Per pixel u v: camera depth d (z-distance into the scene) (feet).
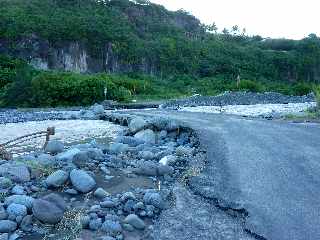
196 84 167.32
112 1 229.04
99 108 80.28
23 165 26.63
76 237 19.53
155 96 127.54
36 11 176.65
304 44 268.00
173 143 45.62
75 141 50.39
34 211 20.66
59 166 27.89
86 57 169.48
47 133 41.60
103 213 21.89
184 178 28.66
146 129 51.70
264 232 20.21
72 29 168.35
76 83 107.76
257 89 152.35
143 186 26.99
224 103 107.45
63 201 21.99
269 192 25.71
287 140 41.57
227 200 24.29
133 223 21.12
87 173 26.35
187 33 244.63
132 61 176.96
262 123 55.36
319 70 249.75
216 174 29.50
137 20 221.87
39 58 158.20
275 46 290.15
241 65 212.43
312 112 73.10
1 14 161.68
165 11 274.57
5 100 101.24
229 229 20.88
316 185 27.04
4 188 23.66
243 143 40.06
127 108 96.22
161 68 183.83
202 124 53.88
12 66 134.51
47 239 19.34
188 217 22.22
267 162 32.65
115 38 177.17
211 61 201.77
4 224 19.75
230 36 296.71
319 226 20.81
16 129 61.62
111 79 130.41
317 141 40.98
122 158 33.45
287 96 131.75
